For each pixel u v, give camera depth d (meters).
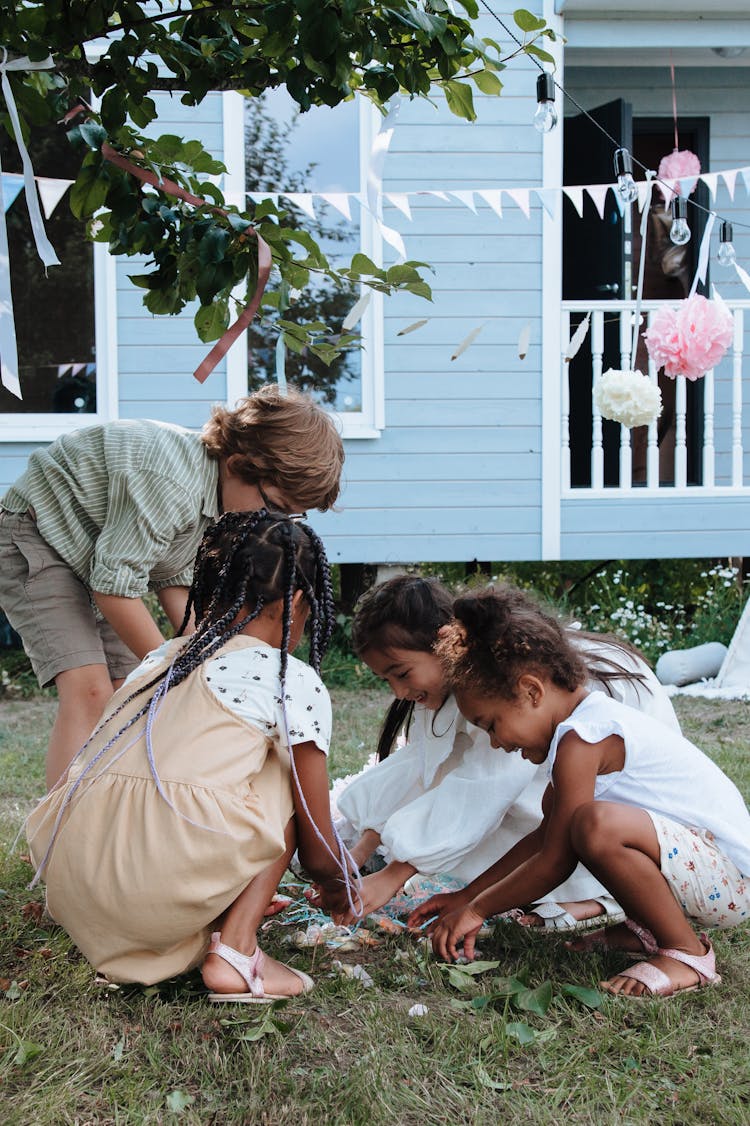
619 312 7.13
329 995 2.27
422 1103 1.87
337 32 2.19
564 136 7.82
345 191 6.70
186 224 2.66
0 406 6.56
